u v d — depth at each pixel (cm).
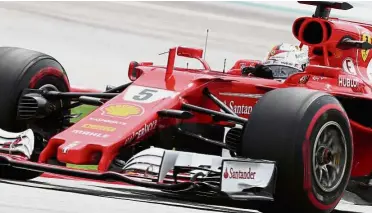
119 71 6744
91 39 7344
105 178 2491
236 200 2600
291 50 3431
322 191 2662
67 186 2909
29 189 2567
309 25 3212
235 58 7212
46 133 3097
